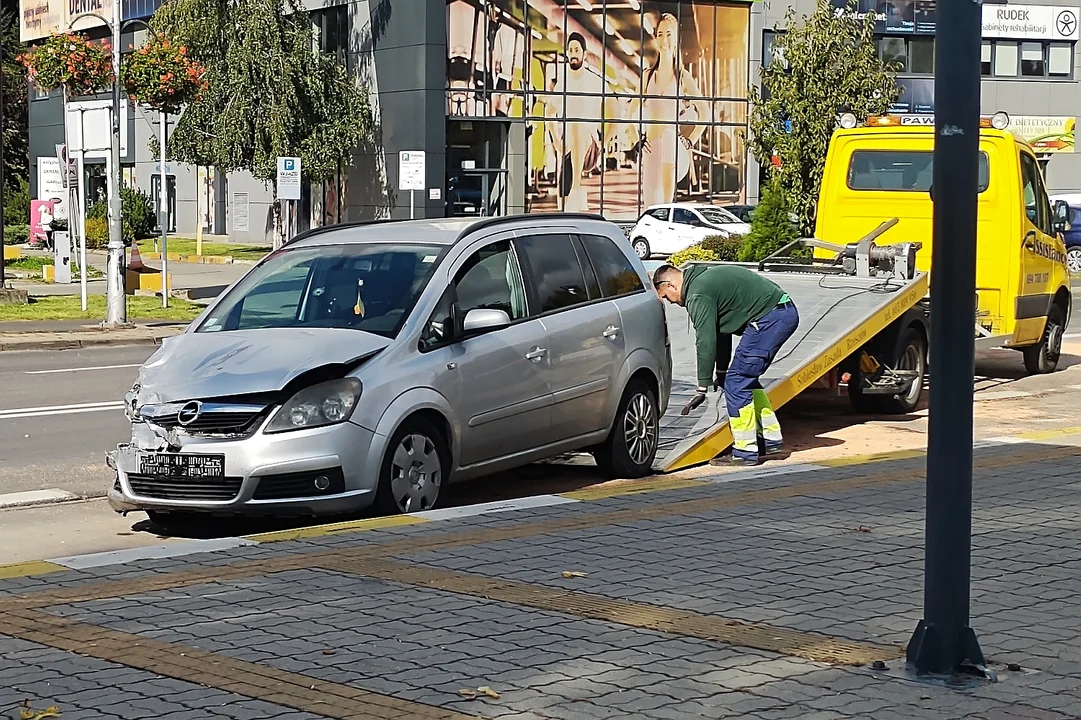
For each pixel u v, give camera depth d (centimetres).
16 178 7988
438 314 1014
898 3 5659
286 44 4778
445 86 4950
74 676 610
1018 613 718
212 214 6234
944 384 593
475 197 5088
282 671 618
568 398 1109
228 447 916
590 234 1192
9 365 2106
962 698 582
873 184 1952
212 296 3309
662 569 811
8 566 817
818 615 714
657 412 1224
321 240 1108
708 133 5406
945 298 584
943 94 576
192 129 4806
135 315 2803
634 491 1066
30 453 1329
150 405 952
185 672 615
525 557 838
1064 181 6038
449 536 894
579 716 561
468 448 1020
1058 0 5931
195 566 813
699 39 5347
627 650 651
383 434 946
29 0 7650
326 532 903
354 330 995
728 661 634
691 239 4338
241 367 948
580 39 5159
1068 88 6003
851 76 3369
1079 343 2516
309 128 4825
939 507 605
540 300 1106
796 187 3369
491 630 683
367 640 665
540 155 5141
